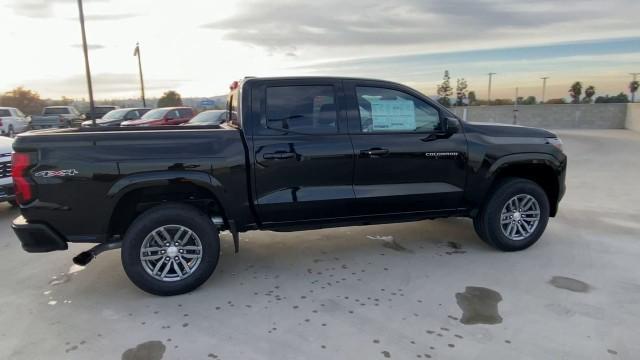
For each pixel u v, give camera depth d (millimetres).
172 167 3607
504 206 4555
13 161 3389
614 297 3645
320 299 3678
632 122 24781
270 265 4445
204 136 3732
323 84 4027
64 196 3443
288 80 3977
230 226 3885
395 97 4191
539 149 4566
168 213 3645
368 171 4074
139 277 3639
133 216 3914
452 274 4152
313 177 3949
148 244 3670
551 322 3248
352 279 4078
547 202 4676
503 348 2922
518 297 3658
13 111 24672
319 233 5461
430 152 4207
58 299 3762
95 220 3537
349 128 4047
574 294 3703
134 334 3168
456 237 5242
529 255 4621
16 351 2971
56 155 3402
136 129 4316
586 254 4637
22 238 3479
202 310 3520
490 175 4426
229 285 3982
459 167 4328
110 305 3635
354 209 4113
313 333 3143
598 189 8055
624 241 5047
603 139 18469
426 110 4289
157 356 2891
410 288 3861
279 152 3834
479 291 3781
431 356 2844
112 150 3508
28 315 3479
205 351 2939
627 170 10211
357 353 2889
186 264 3773
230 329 3217
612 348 2908
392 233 5426
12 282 4125
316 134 3955
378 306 3537
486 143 4387
